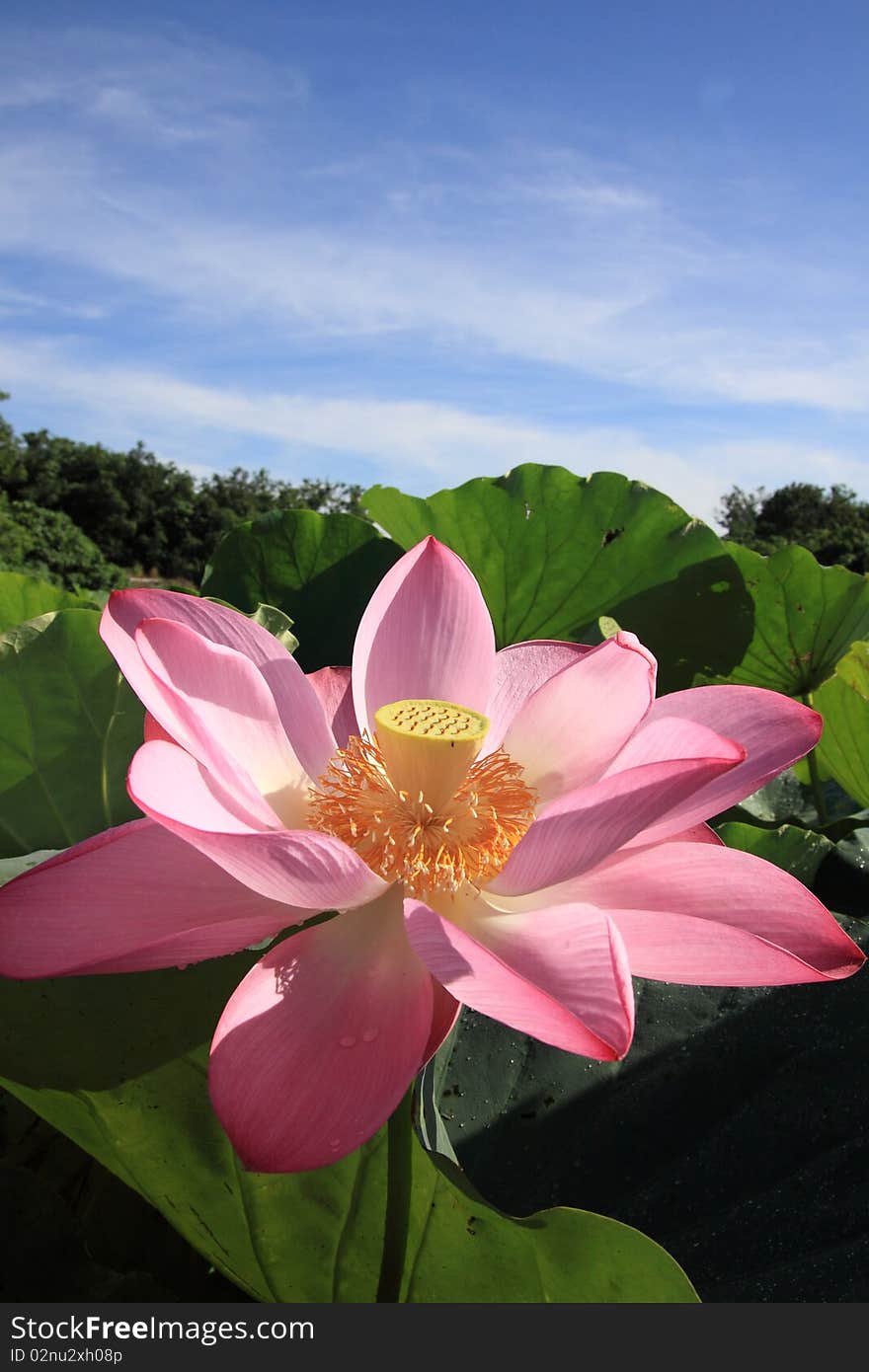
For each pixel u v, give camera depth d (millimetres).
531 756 322
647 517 600
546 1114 301
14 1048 241
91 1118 242
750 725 286
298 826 299
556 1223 222
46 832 357
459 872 291
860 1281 250
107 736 360
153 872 246
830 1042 311
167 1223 304
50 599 455
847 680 555
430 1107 271
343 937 253
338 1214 243
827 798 699
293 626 585
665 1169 288
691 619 620
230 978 256
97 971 226
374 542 587
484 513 614
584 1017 214
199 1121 238
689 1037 319
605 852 245
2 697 355
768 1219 272
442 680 342
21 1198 264
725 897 264
